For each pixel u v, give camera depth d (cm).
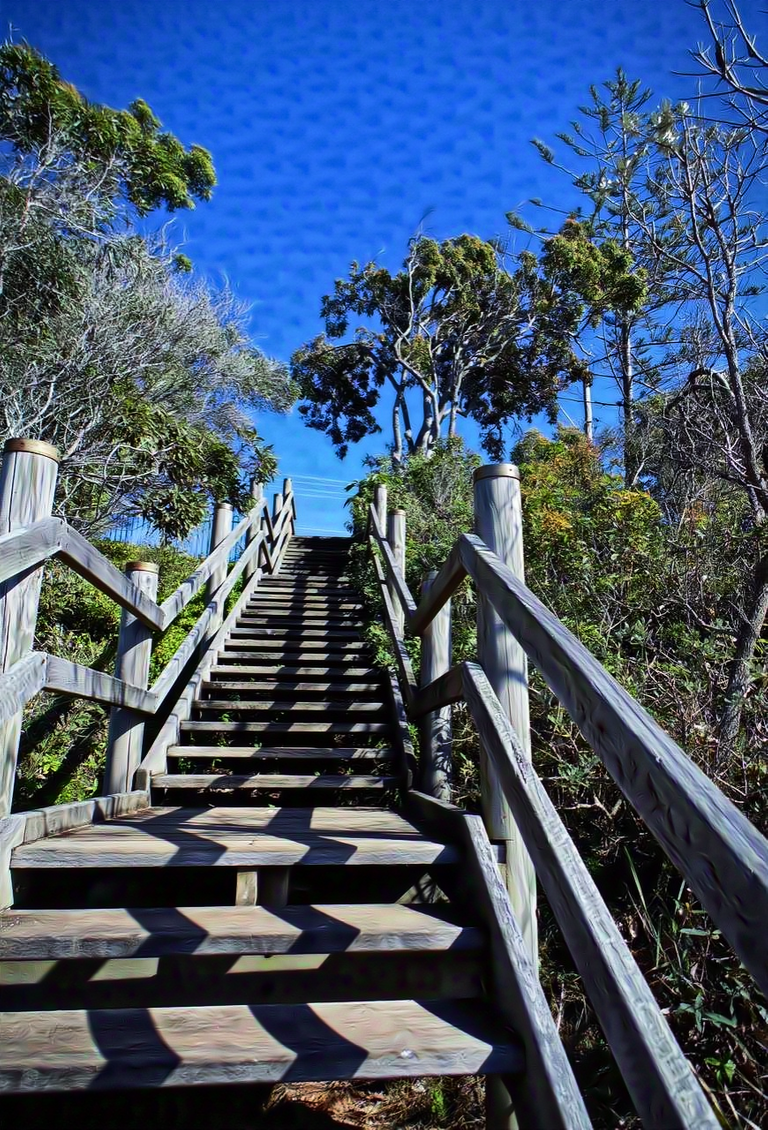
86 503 728
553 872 125
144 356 838
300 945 156
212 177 1280
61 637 563
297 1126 198
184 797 339
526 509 563
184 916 164
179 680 465
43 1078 129
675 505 626
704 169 468
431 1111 205
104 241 896
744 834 78
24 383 691
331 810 270
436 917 172
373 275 2128
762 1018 182
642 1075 93
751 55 373
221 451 905
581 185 1387
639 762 98
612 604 436
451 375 2056
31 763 387
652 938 214
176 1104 201
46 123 897
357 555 805
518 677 191
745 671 310
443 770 277
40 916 161
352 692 448
